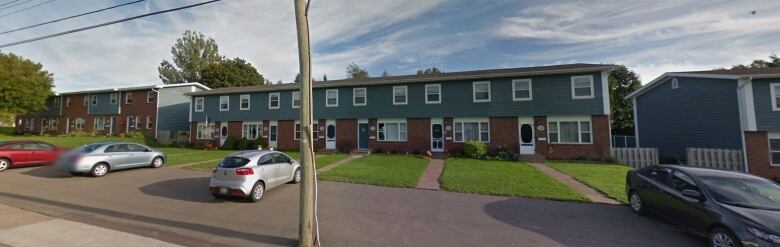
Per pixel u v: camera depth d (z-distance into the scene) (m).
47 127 35.72
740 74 14.80
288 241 5.36
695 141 17.08
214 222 6.36
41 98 31.67
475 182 10.47
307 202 4.97
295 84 25.58
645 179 7.02
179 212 7.05
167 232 5.73
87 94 33.44
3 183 10.23
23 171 12.61
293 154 20.33
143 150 13.56
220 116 25.98
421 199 8.40
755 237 4.50
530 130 18.22
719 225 5.03
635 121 21.62
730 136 15.11
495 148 18.66
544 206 7.71
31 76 30.75
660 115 19.62
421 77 20.80
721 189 5.53
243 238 5.48
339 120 22.38
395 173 12.27
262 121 24.58
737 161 14.34
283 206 7.62
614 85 32.06
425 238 5.54
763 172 13.91
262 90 24.48
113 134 31.31
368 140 21.53
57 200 8.04
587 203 8.02
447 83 20.02
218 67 42.94
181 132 28.12
